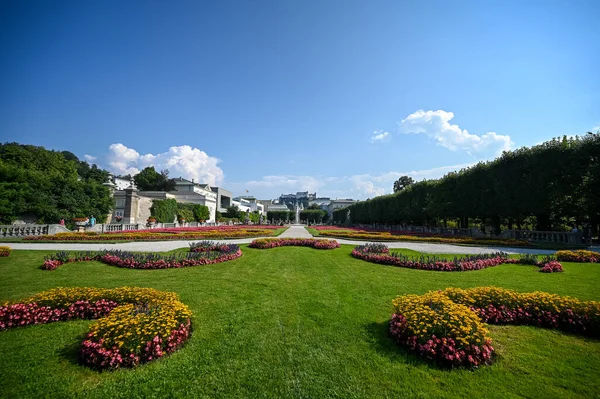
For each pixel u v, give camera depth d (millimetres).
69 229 28625
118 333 4215
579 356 4348
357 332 5145
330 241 17906
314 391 3504
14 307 5371
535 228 27734
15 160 38688
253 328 5281
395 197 48625
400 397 3402
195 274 9711
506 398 3375
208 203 70562
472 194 29812
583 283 8445
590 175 20375
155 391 3510
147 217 43531
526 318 5543
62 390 3533
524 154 24703
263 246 16672
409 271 10375
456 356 3959
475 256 12109
